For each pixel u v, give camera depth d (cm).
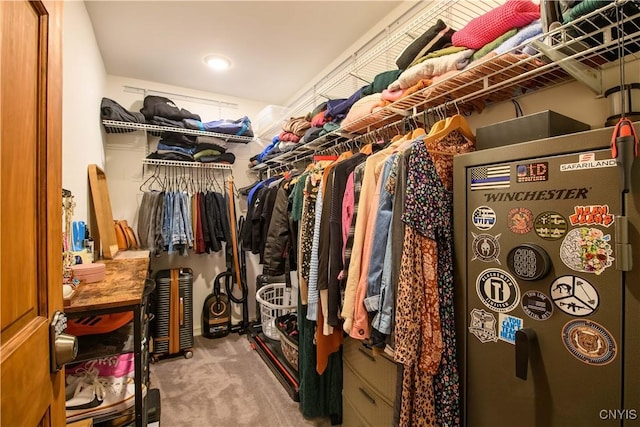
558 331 71
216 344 294
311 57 256
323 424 179
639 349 60
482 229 88
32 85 60
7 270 50
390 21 200
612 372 63
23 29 56
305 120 239
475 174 90
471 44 114
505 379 82
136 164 301
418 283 94
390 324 99
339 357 180
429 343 93
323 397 182
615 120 86
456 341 96
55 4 70
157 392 186
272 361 241
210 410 192
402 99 137
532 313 76
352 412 157
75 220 160
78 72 167
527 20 102
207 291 332
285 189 213
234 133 315
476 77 115
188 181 326
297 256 195
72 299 108
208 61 263
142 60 260
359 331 111
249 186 340
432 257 96
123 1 185
